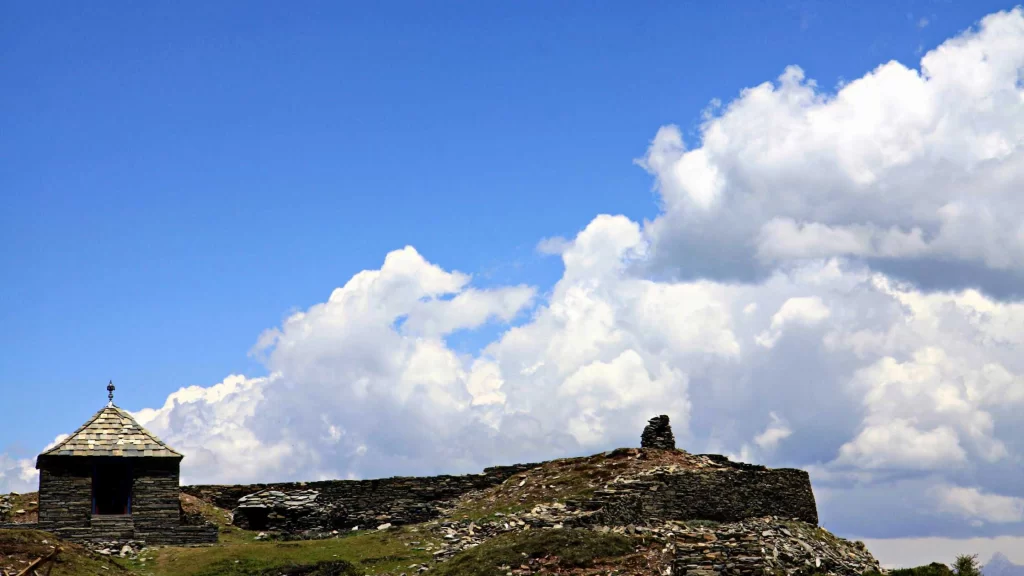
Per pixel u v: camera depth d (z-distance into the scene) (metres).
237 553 58.19
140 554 59.12
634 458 71.19
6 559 51.84
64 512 60.72
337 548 59.16
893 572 58.44
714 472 67.44
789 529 64.31
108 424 63.66
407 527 63.62
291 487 73.62
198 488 74.62
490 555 53.25
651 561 52.41
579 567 51.81
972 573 57.34
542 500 66.62
